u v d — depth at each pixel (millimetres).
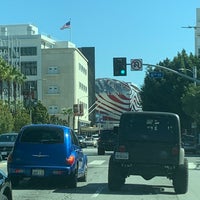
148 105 71438
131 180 20219
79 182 19094
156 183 19172
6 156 34469
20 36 128125
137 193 15812
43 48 128875
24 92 103312
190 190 16938
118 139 15953
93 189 16750
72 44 148250
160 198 14641
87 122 146750
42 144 16719
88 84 164875
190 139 48250
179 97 68688
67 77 127000
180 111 68625
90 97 166625
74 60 127438
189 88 59656
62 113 125562
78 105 124312
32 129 16984
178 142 15766
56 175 16547
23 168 16578
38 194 15305
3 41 121062
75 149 17359
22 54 127938
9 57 119375
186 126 69125
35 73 127438
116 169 16016
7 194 9203
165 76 70125
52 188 16938
